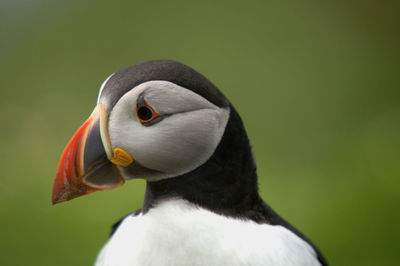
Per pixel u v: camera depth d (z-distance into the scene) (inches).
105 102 200.7
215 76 746.8
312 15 837.8
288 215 466.0
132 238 202.4
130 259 197.6
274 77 746.8
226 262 189.8
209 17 829.2
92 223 438.9
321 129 685.3
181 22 823.1
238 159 206.2
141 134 198.1
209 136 200.1
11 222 442.3
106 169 202.4
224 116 204.1
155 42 804.0
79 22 853.8
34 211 456.4
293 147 658.8
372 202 466.9
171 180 202.4
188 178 201.5
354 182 503.2
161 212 199.9
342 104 728.3
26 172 516.1
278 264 192.4
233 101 721.0
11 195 472.4
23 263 416.2
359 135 611.5
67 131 620.4
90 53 810.2
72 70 790.5
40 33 855.1
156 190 204.4
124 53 804.0
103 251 218.5
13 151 554.9
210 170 201.5
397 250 430.9
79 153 197.2
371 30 835.4
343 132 670.5
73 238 430.3
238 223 198.4
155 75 198.1
